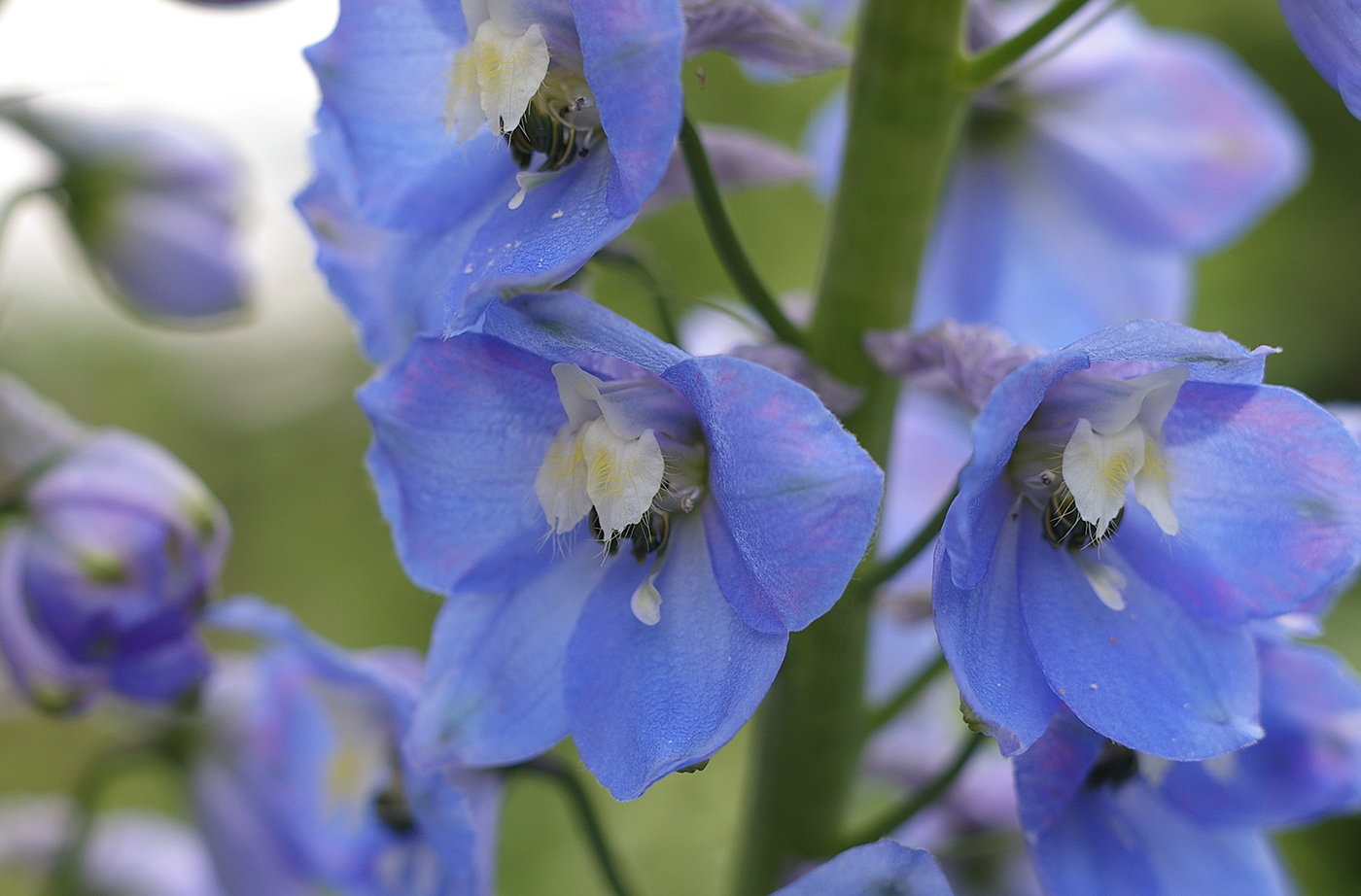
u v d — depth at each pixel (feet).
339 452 4.02
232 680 1.52
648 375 1.19
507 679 1.21
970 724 1.12
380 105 1.23
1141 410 1.18
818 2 1.55
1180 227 1.58
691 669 1.18
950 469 1.56
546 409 1.20
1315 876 2.89
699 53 1.27
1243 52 3.86
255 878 1.50
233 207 1.62
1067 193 1.57
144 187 1.59
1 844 1.59
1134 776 1.25
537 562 1.21
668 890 2.33
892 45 1.28
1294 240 3.65
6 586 1.44
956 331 1.24
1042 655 1.17
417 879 1.34
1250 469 1.18
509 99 1.20
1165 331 1.13
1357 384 3.70
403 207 1.23
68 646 1.44
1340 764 1.26
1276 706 1.27
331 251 1.29
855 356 1.30
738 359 1.13
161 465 1.46
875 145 1.29
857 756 1.33
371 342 1.30
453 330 1.15
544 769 1.32
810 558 1.13
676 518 1.20
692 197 1.36
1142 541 1.19
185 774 1.50
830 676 1.30
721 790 2.37
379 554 3.85
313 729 1.43
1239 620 1.18
